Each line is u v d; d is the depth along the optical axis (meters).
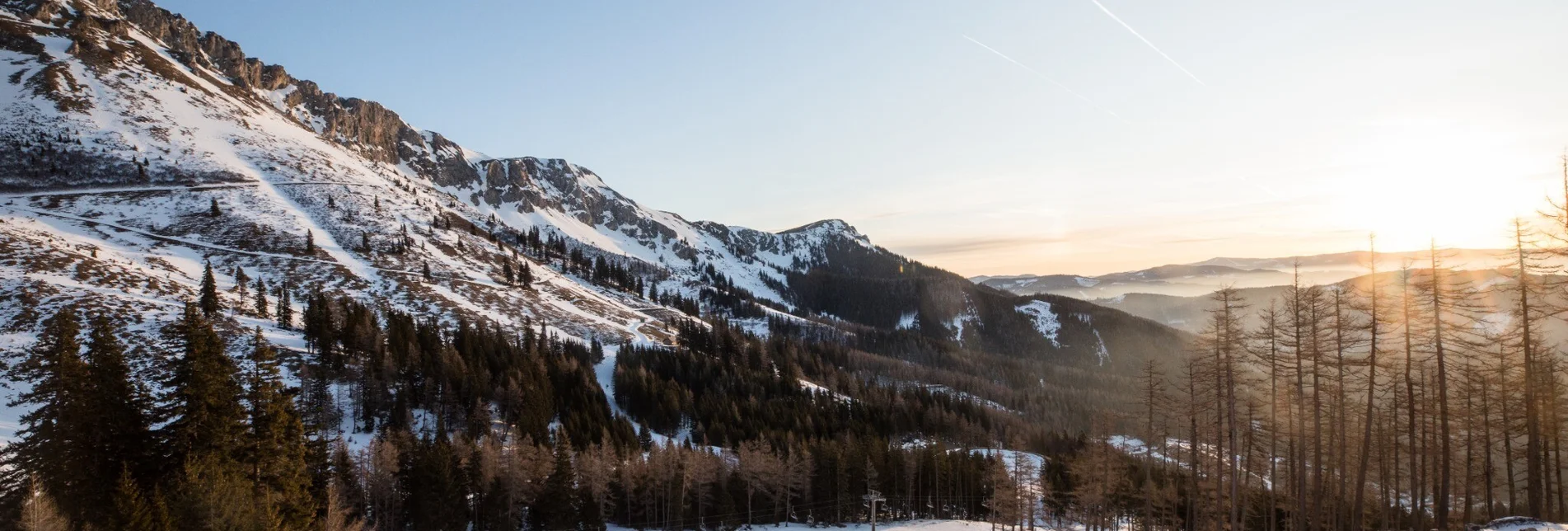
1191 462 48.66
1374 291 35.31
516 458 67.69
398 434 72.38
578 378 103.31
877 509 85.94
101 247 128.38
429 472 62.19
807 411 109.69
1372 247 36.03
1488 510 41.03
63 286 95.75
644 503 77.50
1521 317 33.62
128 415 34.72
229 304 111.44
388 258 165.75
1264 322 39.84
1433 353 35.47
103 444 33.69
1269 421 43.78
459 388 89.94
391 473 62.81
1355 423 45.59
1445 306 33.69
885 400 129.62
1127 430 75.88
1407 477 51.12
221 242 152.50
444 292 150.50
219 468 30.14
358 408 85.25
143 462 34.34
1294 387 40.12
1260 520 52.69
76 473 32.75
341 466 59.88
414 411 89.06
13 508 30.69
